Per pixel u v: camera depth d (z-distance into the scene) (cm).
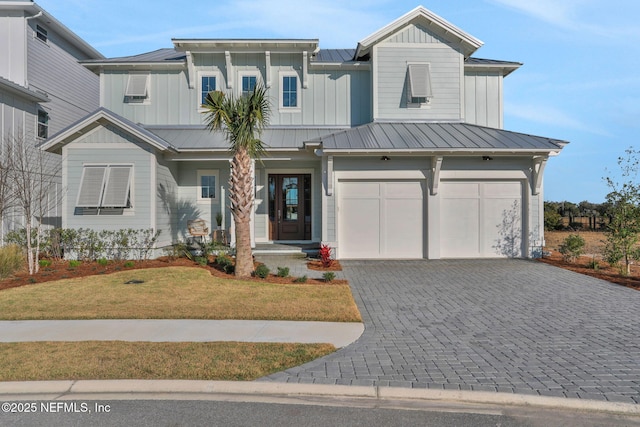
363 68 1681
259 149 1184
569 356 544
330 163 1346
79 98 2148
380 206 1392
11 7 1681
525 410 418
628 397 430
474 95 1703
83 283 969
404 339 615
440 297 881
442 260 1366
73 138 1338
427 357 541
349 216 1394
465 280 1056
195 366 500
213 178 1625
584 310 777
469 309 786
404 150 1279
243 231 1059
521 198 1412
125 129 1321
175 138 1524
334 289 922
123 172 1339
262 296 855
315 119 1684
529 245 1397
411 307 802
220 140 1510
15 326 677
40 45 1823
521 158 1388
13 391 454
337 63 1656
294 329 662
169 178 1502
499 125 1706
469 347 579
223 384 458
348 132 1466
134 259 1312
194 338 616
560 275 1119
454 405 429
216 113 1045
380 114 1611
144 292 885
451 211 1401
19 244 1271
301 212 1667
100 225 1342
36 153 1688
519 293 916
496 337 623
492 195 1405
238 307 775
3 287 948
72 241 1306
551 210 2536
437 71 1617
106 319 716
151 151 1345
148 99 1673
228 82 1656
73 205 1339
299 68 1678
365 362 524
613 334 637
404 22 1570
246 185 1062
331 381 466
